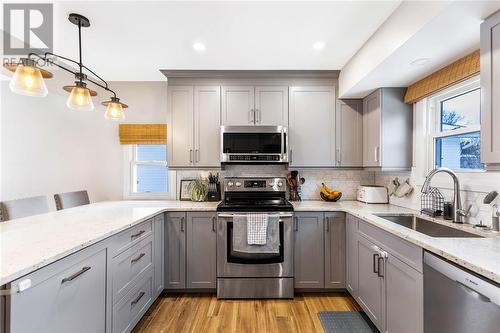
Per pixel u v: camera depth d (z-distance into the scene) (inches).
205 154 110.5
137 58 96.2
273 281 96.2
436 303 49.1
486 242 51.7
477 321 39.7
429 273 51.1
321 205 105.9
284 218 95.8
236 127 106.6
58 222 69.1
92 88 124.2
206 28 75.5
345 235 99.3
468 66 66.3
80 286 50.8
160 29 76.2
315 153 110.5
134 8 66.1
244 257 95.9
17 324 37.5
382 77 85.0
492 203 62.4
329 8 65.8
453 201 70.5
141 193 127.8
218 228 96.3
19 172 106.3
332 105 110.6
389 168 95.5
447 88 78.5
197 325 80.4
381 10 66.3
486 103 49.9
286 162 107.5
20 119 106.3
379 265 71.4
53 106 115.2
